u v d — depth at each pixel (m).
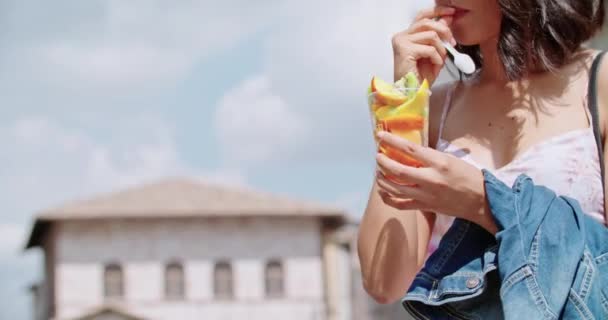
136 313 54.72
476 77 2.68
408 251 2.51
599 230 2.27
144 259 55.34
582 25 2.48
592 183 2.39
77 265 55.03
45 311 58.38
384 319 47.38
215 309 55.09
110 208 55.44
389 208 2.52
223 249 55.69
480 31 2.54
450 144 2.60
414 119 2.32
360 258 2.57
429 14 2.58
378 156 2.28
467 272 2.33
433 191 2.27
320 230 55.94
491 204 2.26
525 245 2.21
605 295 2.21
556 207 2.26
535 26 2.49
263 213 55.19
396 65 2.55
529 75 2.54
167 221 55.75
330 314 54.78
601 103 2.42
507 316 2.19
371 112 2.38
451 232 2.38
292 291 55.34
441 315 2.37
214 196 56.66
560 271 2.20
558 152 2.40
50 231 56.38
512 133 2.51
